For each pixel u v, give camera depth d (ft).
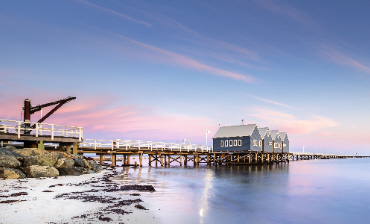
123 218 36.35
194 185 77.41
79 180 70.85
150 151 146.51
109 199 48.06
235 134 201.36
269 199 60.08
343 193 71.67
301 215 47.01
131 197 51.78
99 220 34.71
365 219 46.03
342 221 44.52
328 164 258.57
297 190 74.13
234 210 47.85
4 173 63.31
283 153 243.40
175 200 52.54
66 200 45.03
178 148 165.37
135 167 142.31
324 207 53.93
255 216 44.68
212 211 45.88
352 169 176.35
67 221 33.71
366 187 83.82
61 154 82.38
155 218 37.88
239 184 83.15
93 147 114.42
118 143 124.36
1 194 47.29
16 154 71.15
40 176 69.77
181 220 38.73
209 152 187.83
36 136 79.66
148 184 73.56
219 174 116.06
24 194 48.06
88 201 45.14
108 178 82.33
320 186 84.53
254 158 203.31
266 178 102.99
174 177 96.78
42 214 36.27
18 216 34.96
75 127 91.86
